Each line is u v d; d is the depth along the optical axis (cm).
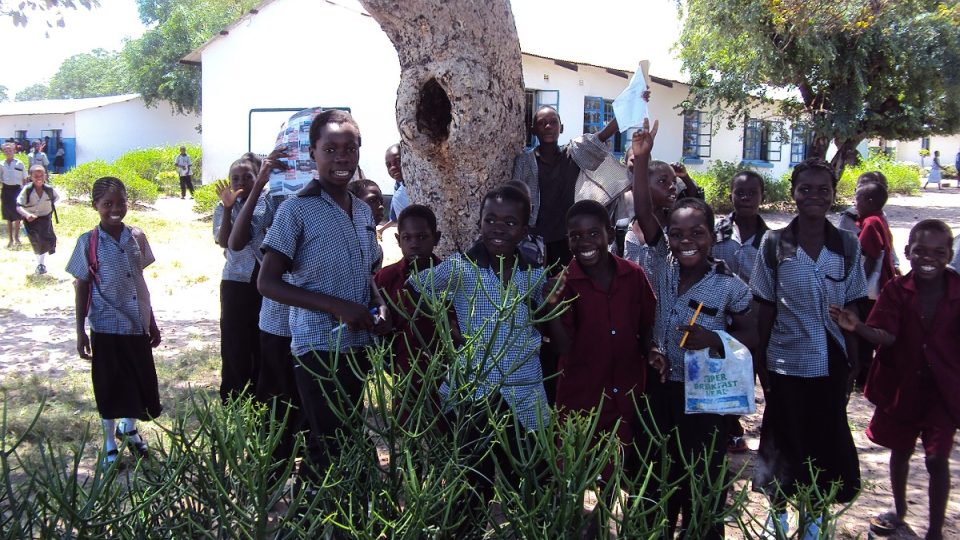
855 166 2569
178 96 3925
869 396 399
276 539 218
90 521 211
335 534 248
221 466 236
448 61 459
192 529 229
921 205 2492
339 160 327
